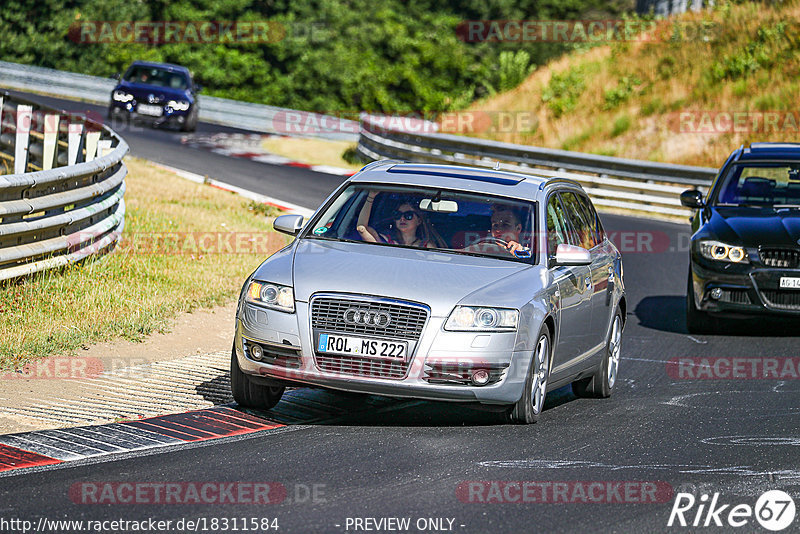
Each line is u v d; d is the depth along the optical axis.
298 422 27.36
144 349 35.62
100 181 46.94
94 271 44.00
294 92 196.50
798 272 43.09
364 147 117.12
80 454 23.27
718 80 121.44
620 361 39.56
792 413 31.12
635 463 24.56
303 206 75.19
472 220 29.91
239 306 27.86
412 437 26.00
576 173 97.94
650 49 133.50
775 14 130.25
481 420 28.56
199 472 22.11
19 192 38.62
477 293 26.69
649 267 64.88
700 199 47.91
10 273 38.41
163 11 197.12
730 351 41.78
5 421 25.94
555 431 27.58
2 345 32.84
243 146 115.06
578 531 19.42
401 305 26.20
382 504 20.34
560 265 29.56
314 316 26.52
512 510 20.41
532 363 27.27
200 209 66.75
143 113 115.50
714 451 26.05
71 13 192.75
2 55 188.12
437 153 105.00
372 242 29.56
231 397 30.05
